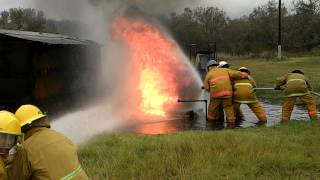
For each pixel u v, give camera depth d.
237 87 12.59
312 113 12.11
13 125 3.54
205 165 6.59
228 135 8.75
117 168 6.59
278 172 6.38
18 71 9.70
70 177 3.56
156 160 6.88
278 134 9.20
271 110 14.90
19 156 3.55
